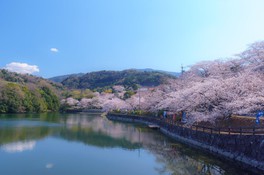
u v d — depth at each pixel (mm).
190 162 19594
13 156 20938
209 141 22422
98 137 32125
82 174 16875
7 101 69500
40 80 119125
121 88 117375
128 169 18078
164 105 40031
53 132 35250
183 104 30125
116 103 77125
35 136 31047
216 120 26188
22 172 16938
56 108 92938
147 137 32469
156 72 143375
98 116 74438
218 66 30219
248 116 26656
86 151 23703
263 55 23094
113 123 52344
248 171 16281
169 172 17312
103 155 22219
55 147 25141
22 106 73375
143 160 20531
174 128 32156
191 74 38688
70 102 96938
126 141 29312
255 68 23156
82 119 61344
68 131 37000
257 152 15891
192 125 26781
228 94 21531
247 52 26344
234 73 27469
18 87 75250
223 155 19672
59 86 133625
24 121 49406
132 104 70750
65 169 17844
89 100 97438
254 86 20094
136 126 46406
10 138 28797
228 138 19484
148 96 62469
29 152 22547
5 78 103438
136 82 128625
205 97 23938
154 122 46625
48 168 17969
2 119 52000
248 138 17047
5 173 16625
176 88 43500
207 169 17500
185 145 26406
